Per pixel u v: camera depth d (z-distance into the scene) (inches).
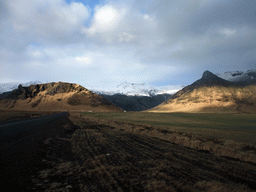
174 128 917.2
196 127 1023.6
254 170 270.1
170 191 189.3
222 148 402.9
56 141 530.3
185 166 285.6
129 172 253.0
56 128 880.3
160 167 278.5
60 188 194.2
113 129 941.2
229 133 738.2
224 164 301.1
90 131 836.6
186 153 385.7
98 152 389.1
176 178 230.2
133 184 208.5
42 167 273.9
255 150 394.3
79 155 360.2
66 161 312.2
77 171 257.8
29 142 461.7
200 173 251.8
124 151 399.2
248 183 216.5
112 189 193.2
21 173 241.9
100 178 228.1
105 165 288.2
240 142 474.0
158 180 221.9
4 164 272.5
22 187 195.8
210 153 392.8
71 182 214.4
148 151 400.8
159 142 534.3
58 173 247.4
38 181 215.8
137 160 320.2
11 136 541.0
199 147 446.0
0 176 224.7
